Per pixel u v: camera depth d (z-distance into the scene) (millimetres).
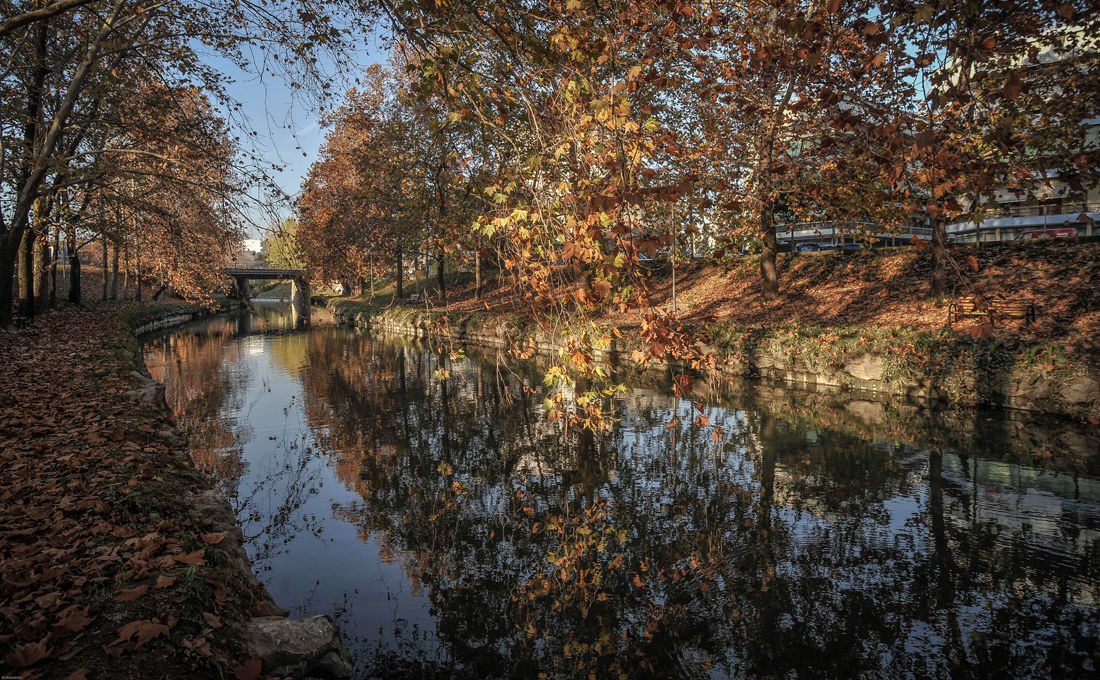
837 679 4652
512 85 4746
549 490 8961
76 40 15359
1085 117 10055
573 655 5062
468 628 5441
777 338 17391
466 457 10641
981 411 12477
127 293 48688
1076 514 7395
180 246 19625
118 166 15523
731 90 10547
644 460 10203
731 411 13461
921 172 4422
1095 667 4668
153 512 5195
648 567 6570
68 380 11109
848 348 15336
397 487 9141
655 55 5145
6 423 7523
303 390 17359
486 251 5672
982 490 8289
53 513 4824
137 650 3291
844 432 11477
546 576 6438
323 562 6711
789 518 7664
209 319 53344
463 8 4707
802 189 12945
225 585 4406
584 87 4125
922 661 4824
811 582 6113
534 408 14516
